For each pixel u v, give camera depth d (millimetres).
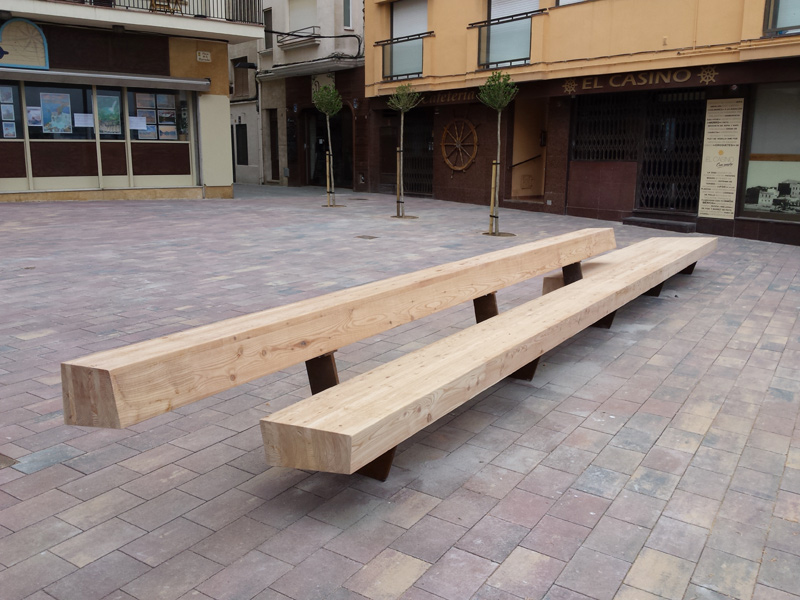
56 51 17625
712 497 3342
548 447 3873
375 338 5992
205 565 2740
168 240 11641
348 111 25297
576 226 14836
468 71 18375
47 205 17078
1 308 6770
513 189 19250
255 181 30156
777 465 3691
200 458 3693
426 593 2588
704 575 2727
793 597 2602
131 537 2930
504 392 4730
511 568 2750
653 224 14828
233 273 8734
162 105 19922
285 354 3473
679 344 5938
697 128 14695
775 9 12234
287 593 2574
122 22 17703
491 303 5555
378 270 9023
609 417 4312
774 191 13328
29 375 4879
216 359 3057
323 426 2855
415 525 3055
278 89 28016
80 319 6383
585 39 15508
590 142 16719
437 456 3748
